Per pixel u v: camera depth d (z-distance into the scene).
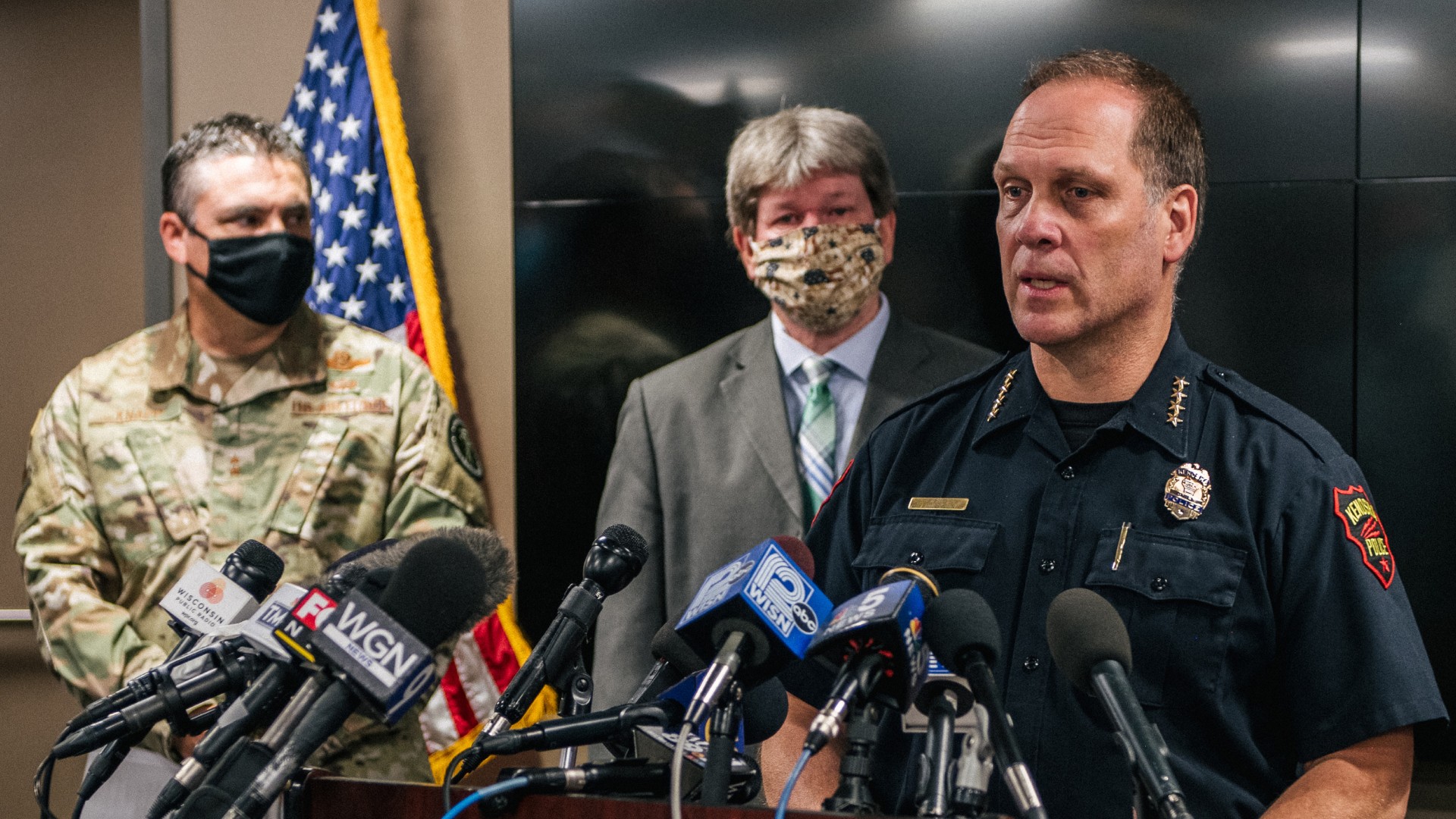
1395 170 2.41
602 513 2.73
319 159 2.92
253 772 0.99
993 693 0.99
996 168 1.62
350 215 2.89
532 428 2.78
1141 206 1.54
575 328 2.77
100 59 3.64
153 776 2.44
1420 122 2.40
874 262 2.61
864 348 2.61
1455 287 2.38
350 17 2.96
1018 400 1.70
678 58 2.73
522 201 2.80
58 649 2.44
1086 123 1.53
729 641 1.03
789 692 1.66
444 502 2.69
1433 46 2.40
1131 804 1.46
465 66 3.00
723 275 2.70
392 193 2.89
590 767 1.09
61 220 3.64
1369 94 2.42
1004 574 1.61
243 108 3.14
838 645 1.04
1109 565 1.53
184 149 2.70
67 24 3.64
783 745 1.67
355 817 1.10
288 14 3.14
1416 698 1.40
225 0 3.15
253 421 2.65
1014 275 1.58
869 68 2.64
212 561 2.55
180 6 3.16
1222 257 2.46
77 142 3.64
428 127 3.01
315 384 2.70
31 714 3.47
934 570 1.64
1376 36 2.41
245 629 1.11
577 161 2.78
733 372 2.68
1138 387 1.62
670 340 2.72
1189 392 1.62
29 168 3.65
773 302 2.66
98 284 3.63
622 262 2.75
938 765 1.00
